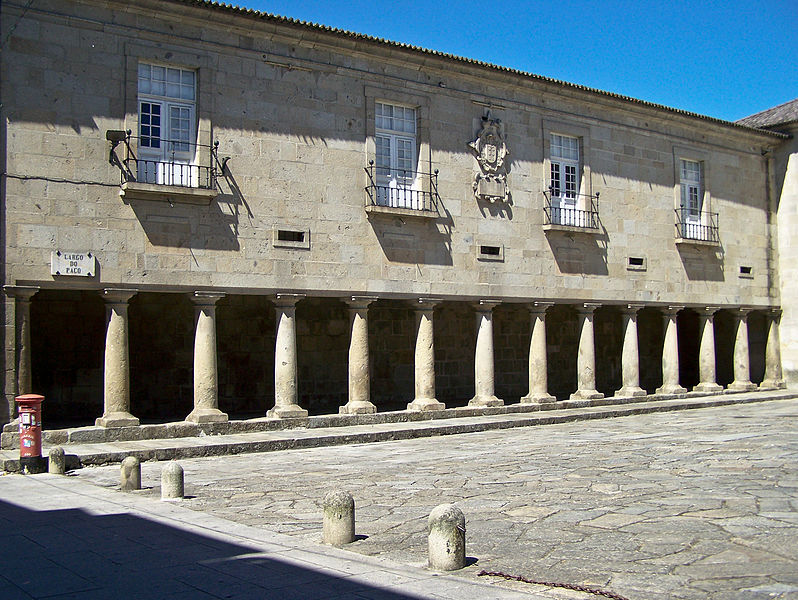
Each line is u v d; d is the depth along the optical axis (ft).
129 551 26.48
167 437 60.49
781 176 110.63
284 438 60.80
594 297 89.51
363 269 72.54
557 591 22.29
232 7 64.44
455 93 79.56
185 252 63.21
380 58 74.18
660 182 97.25
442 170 78.23
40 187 57.52
